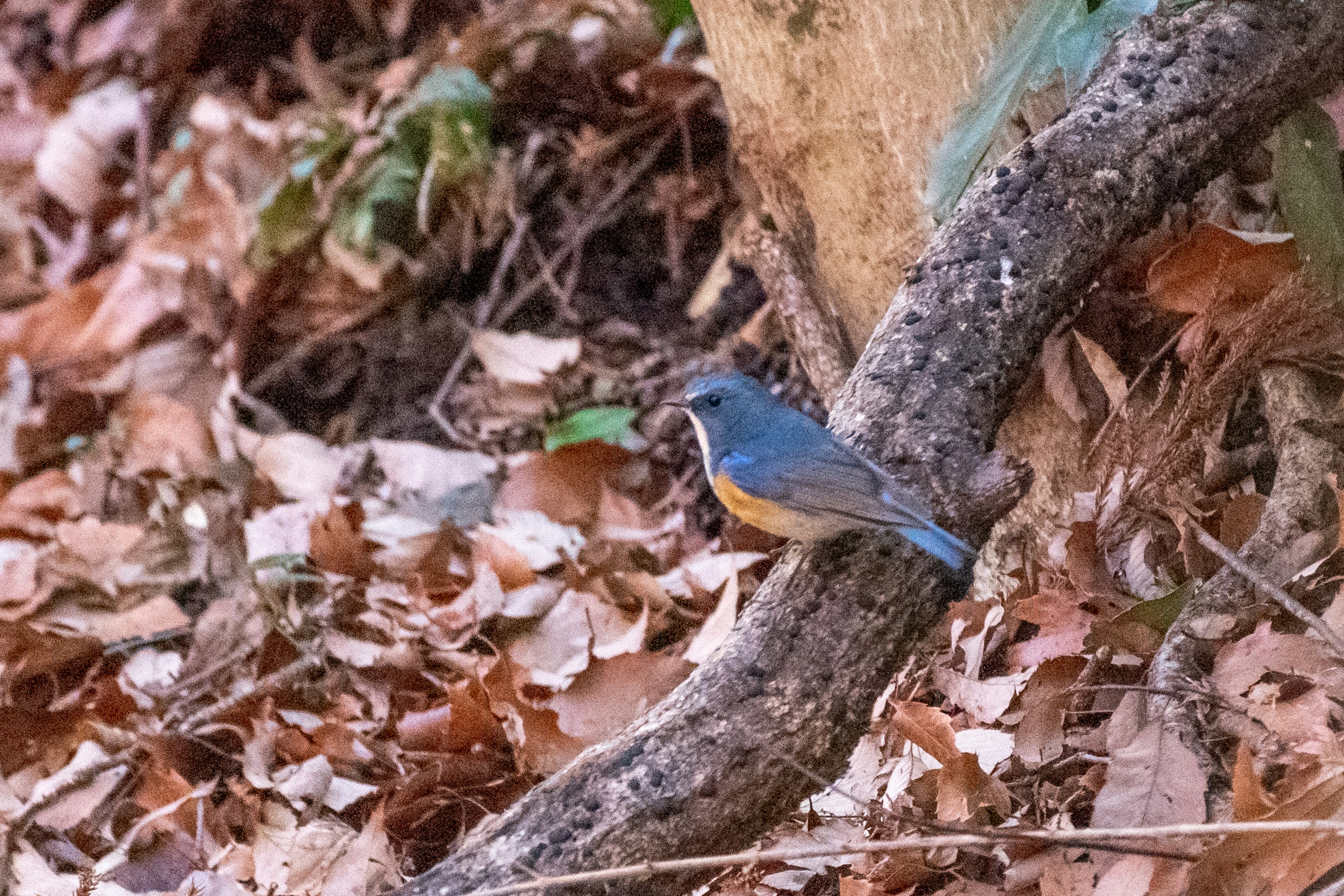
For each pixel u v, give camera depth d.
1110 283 6.73
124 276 11.31
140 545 9.23
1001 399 6.06
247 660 8.12
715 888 5.70
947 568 5.59
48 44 13.46
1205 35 6.38
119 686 7.80
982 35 6.80
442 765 6.76
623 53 10.91
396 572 8.60
